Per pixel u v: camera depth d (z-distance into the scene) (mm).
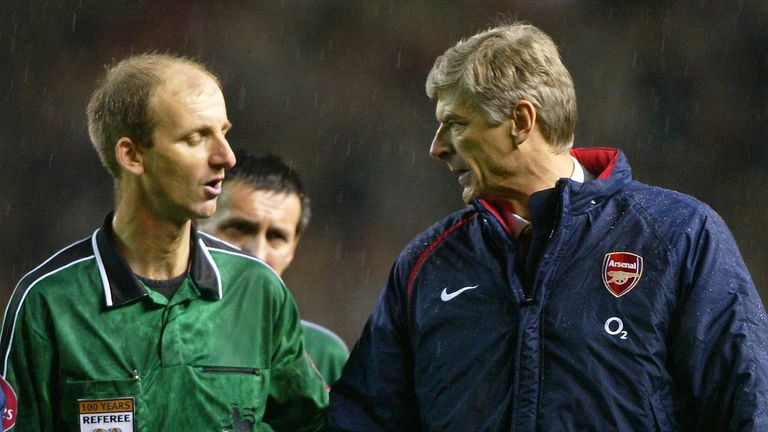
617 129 57156
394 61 58781
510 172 9930
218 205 13344
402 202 57375
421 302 10281
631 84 57656
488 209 9992
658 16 57969
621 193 9867
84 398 9742
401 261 10672
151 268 10031
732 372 9219
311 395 10906
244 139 57812
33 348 9766
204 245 10422
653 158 56750
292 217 13508
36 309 9805
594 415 9320
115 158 9820
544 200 9695
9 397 9656
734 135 56594
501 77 9750
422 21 58844
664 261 9461
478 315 9922
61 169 55000
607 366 9359
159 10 57219
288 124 58094
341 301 54719
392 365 10602
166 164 9578
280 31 58375
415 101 58656
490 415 9688
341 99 58500
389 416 10617
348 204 57438
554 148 9984
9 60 55750
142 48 57000
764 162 56188
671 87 57406
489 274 10008
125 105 9633
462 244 10305
